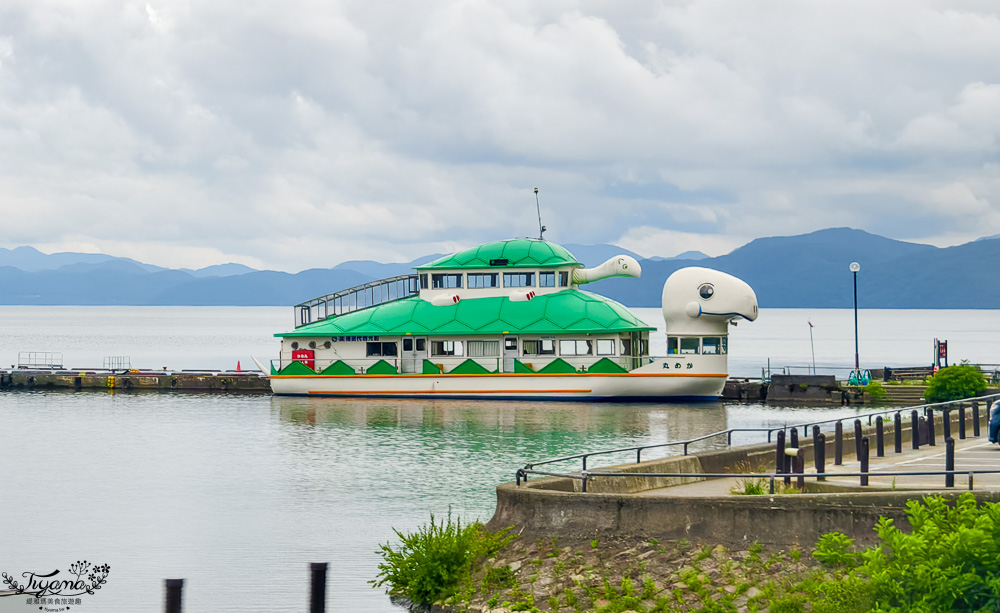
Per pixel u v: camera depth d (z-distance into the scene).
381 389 85.44
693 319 80.88
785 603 22.58
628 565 25.61
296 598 29.83
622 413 74.19
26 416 75.69
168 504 42.25
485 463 51.72
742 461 35.06
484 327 83.00
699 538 25.91
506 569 26.58
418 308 86.12
